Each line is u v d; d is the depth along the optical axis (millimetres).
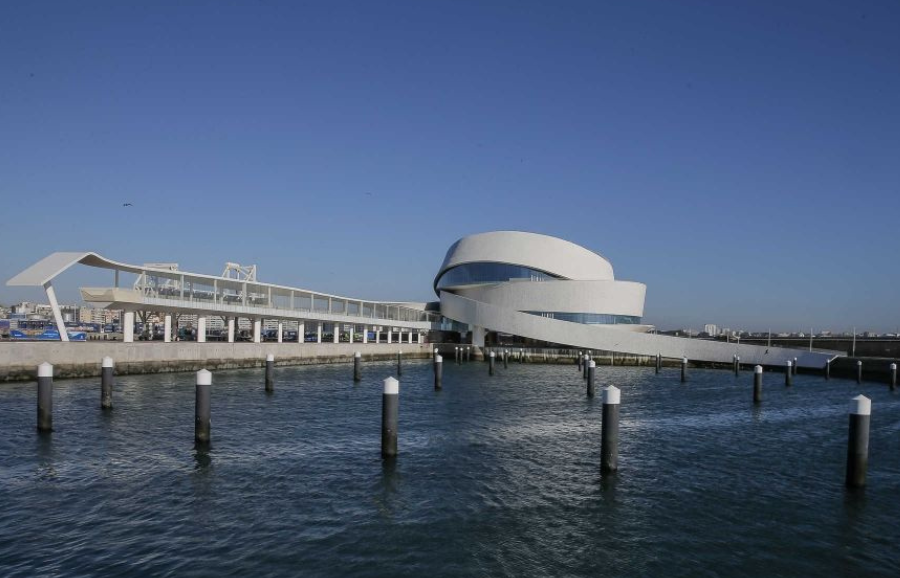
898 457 20922
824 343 79062
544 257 83000
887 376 51188
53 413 25359
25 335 75188
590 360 36875
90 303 43781
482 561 11594
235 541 12172
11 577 10477
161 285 48156
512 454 19953
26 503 14156
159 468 17219
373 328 83125
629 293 80375
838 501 15648
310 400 32250
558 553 12078
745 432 25359
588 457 19812
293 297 62062
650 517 14195
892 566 11867
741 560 11984
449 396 36219
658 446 21969
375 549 11961
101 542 12016
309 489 15547
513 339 87000
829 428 26734
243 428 23344
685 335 108188
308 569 11016
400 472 17312
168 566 10992
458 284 87750
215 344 49438
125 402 28969
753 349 63750
